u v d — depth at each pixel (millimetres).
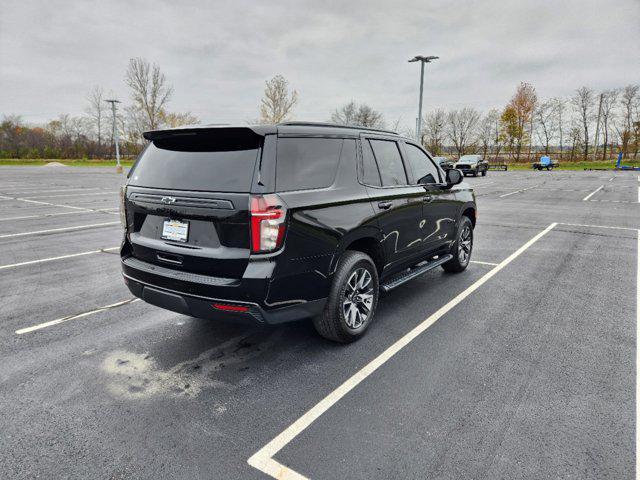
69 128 69750
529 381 3078
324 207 3145
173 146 3336
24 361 3377
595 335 3863
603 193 19047
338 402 2826
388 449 2367
